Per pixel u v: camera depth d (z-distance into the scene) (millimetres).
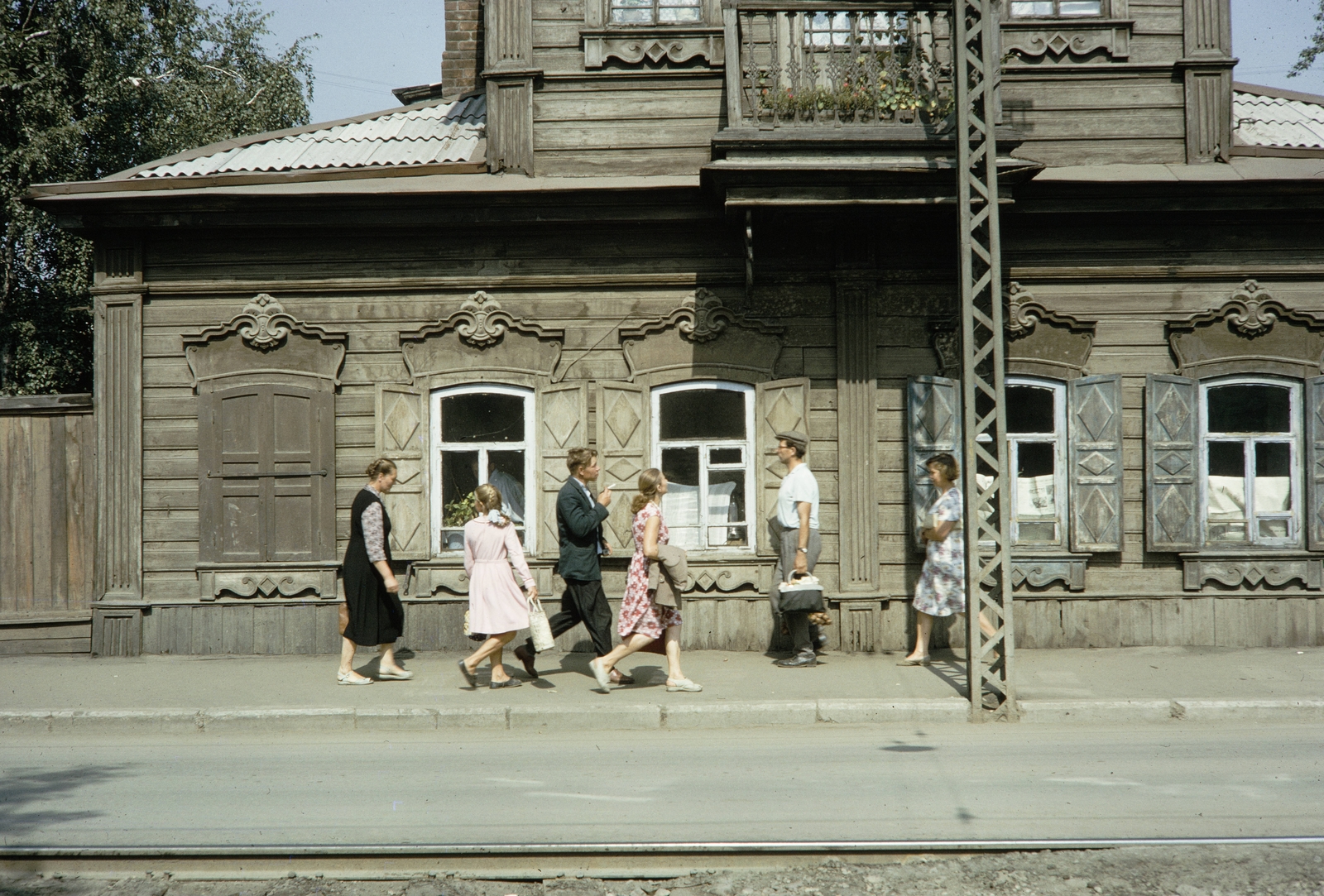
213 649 10094
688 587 10023
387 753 7039
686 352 10148
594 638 8477
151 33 22734
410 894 4852
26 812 5762
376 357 10234
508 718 7812
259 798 5984
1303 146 10508
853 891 4797
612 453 10086
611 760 6777
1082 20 10375
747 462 10133
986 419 8000
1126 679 8609
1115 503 9969
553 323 10203
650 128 10461
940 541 9039
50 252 20906
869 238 10039
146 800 5961
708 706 7844
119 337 10148
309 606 10125
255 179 10016
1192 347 10055
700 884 4918
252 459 10141
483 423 10312
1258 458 10156
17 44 19016
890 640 9977
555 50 10492
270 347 10195
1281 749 6875
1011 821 5473
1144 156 10414
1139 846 5145
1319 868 4895
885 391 10125
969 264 7930
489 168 10469
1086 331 10086
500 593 8500
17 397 10133
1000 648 7945
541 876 5008
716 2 10477
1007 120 10445
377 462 8750
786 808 5715
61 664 9680
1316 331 10062
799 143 9234
